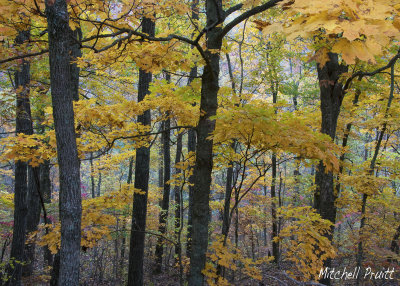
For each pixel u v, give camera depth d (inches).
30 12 109.0
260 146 137.4
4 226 369.4
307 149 117.5
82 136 164.7
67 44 97.9
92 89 310.3
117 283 364.5
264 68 398.6
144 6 119.0
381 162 303.3
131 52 132.2
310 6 46.6
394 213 367.2
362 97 336.2
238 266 252.1
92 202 175.3
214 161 181.0
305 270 143.0
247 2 116.0
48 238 150.8
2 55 144.3
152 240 457.1
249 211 426.0
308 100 470.0
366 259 321.4
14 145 136.7
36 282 330.3
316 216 178.5
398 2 48.7
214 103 146.5
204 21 385.4
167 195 429.1
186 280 319.9
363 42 49.1
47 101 306.3
